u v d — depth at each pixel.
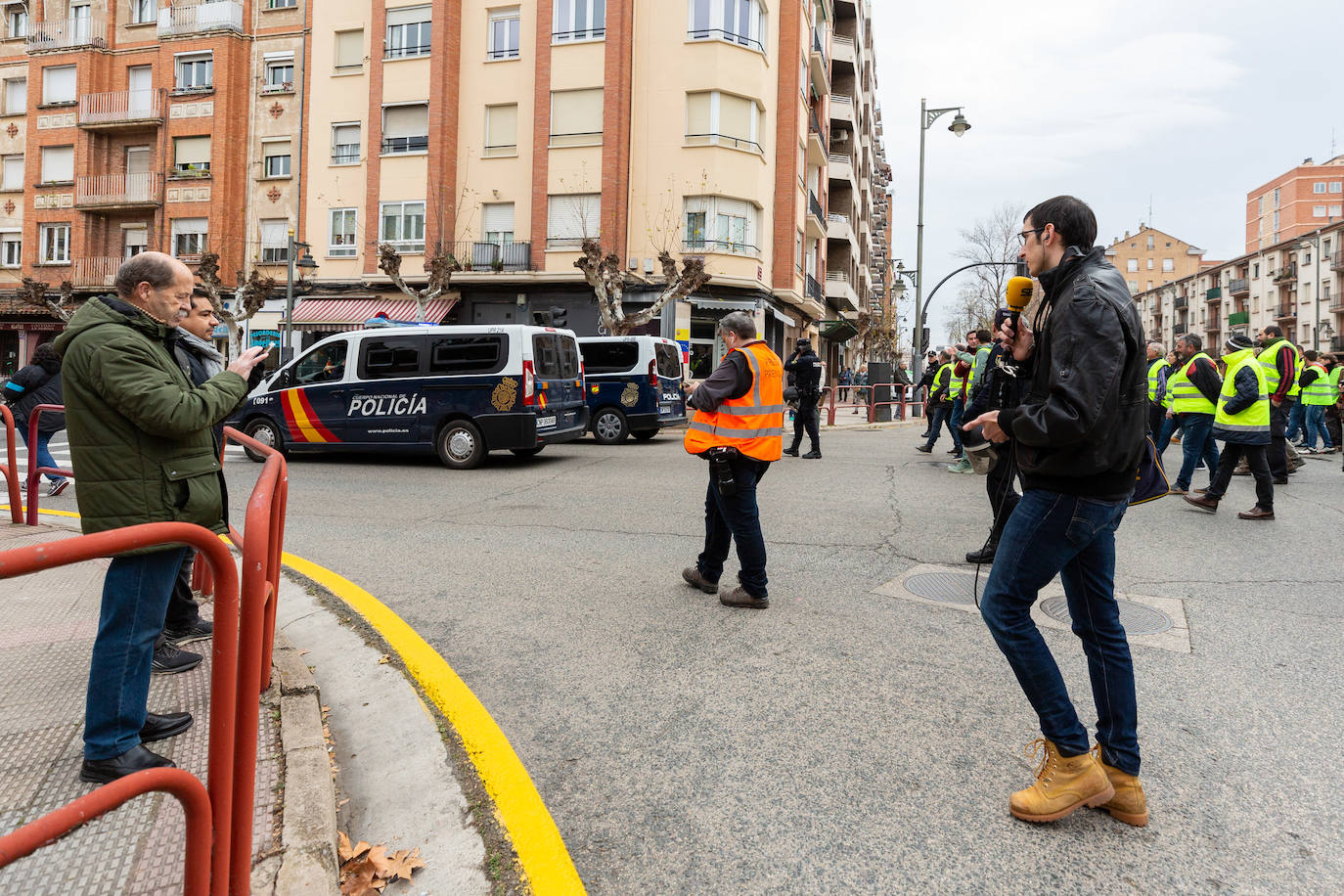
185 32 29.39
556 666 3.76
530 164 25.72
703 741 3.03
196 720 2.94
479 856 2.33
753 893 2.17
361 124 27.25
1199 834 2.47
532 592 4.97
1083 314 2.34
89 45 30.75
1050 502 2.48
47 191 31.59
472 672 3.70
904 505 8.09
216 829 1.72
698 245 24.70
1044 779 2.56
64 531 6.27
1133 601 4.89
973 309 59.66
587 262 21.73
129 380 2.36
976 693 3.48
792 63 27.25
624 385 14.76
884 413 22.48
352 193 27.52
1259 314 73.44
